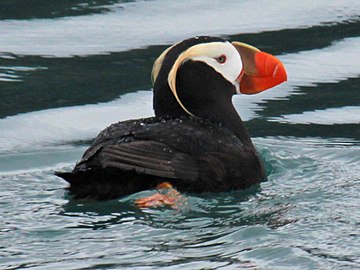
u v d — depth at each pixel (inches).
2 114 638.5
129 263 416.5
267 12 772.0
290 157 561.0
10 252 428.8
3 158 582.2
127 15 768.9
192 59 513.7
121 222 458.6
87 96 659.4
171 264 414.9
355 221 456.4
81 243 437.4
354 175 533.3
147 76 678.5
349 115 639.8
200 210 470.6
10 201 492.4
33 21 759.7
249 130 623.8
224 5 787.4
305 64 698.2
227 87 523.2
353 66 693.3
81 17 765.9
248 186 498.0
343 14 764.6
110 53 708.7
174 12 774.5
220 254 424.2
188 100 513.7
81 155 585.9
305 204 481.4
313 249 427.8
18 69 691.4
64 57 705.6
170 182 476.1
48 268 413.1
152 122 494.3
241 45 537.0
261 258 420.2
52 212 473.1
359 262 415.5
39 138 610.9
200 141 484.1
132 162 461.1
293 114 644.7
